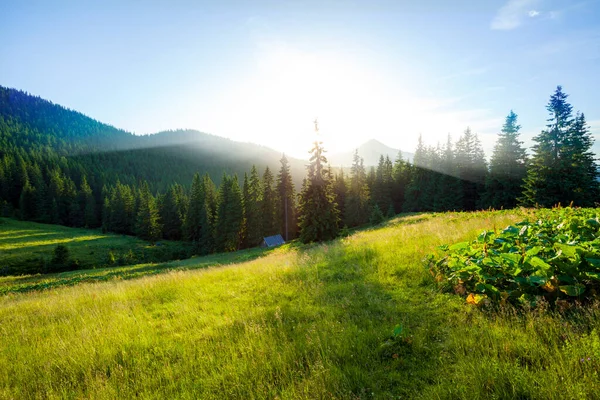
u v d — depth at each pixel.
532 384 2.76
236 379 3.79
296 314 5.77
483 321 4.21
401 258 7.97
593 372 2.72
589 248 4.38
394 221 27.67
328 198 30.56
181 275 12.24
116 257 55.25
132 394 3.85
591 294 4.09
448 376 3.27
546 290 4.29
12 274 43.19
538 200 33.25
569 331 3.43
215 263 26.44
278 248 36.28
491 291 4.76
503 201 41.12
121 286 11.22
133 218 83.81
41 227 78.69
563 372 2.77
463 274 5.41
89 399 3.81
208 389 3.71
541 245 5.07
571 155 31.86
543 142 34.03
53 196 92.75
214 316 6.33
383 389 3.30
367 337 4.36
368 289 6.51
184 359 4.57
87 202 93.81
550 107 33.62
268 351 4.39
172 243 71.56
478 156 50.03
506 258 4.74
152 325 6.27
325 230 30.39
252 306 6.73
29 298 13.33
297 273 8.82
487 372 3.01
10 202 95.62
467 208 50.53
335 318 5.36
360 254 9.59
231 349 4.61
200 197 69.81
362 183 61.66
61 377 4.48
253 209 55.84
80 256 54.09
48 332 6.72
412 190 55.47
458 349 3.66
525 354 3.29
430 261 6.78
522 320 3.99
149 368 4.46
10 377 4.63
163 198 85.56
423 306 5.21
